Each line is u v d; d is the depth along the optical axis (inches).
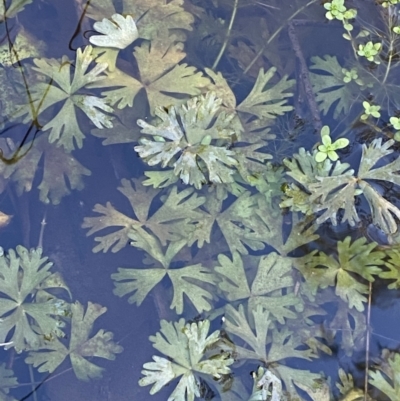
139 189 21.9
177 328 20.9
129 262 21.5
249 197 21.9
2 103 22.3
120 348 21.0
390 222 21.8
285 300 21.3
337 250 21.6
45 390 20.7
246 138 22.3
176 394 20.6
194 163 21.9
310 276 21.5
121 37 22.7
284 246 21.7
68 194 21.9
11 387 20.7
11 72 22.5
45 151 22.0
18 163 21.9
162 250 21.5
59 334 21.0
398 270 21.5
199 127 22.1
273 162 22.2
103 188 22.0
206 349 20.9
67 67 22.5
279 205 21.9
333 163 22.4
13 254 21.3
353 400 20.8
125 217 21.7
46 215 21.7
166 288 21.4
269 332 21.1
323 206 21.8
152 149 21.9
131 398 20.7
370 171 22.0
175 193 21.8
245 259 21.6
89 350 21.0
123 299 21.3
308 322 21.3
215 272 21.4
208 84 22.6
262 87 22.7
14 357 20.9
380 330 21.2
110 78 22.4
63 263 21.5
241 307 21.2
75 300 21.3
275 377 20.7
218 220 21.7
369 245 21.7
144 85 22.5
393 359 21.0
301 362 21.0
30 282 21.2
